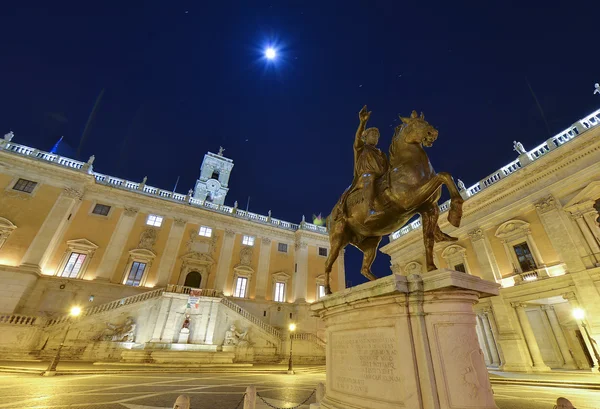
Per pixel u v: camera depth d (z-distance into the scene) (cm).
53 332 1877
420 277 301
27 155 2461
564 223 1557
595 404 713
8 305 2019
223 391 905
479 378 260
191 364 1884
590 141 1514
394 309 312
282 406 648
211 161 4228
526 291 1648
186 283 2903
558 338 1794
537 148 1802
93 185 2759
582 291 1416
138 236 2836
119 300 2200
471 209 2073
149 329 2142
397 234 2838
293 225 3847
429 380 265
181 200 3247
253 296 3148
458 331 278
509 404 709
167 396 789
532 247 1681
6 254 2166
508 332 1659
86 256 2523
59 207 2478
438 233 381
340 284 3616
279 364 2366
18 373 1234
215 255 3139
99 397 741
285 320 3150
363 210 413
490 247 1916
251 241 3453
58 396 737
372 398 308
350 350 361
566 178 1591
